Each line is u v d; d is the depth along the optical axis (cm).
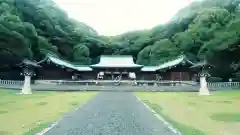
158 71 6047
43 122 1058
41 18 6969
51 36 7306
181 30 8050
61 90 3734
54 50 6838
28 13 6625
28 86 2956
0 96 2512
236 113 1405
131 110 1471
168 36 8331
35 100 2117
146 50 8294
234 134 858
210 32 5928
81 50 8100
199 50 5959
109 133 822
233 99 2372
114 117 1180
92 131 855
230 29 5062
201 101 2158
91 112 1366
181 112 1444
